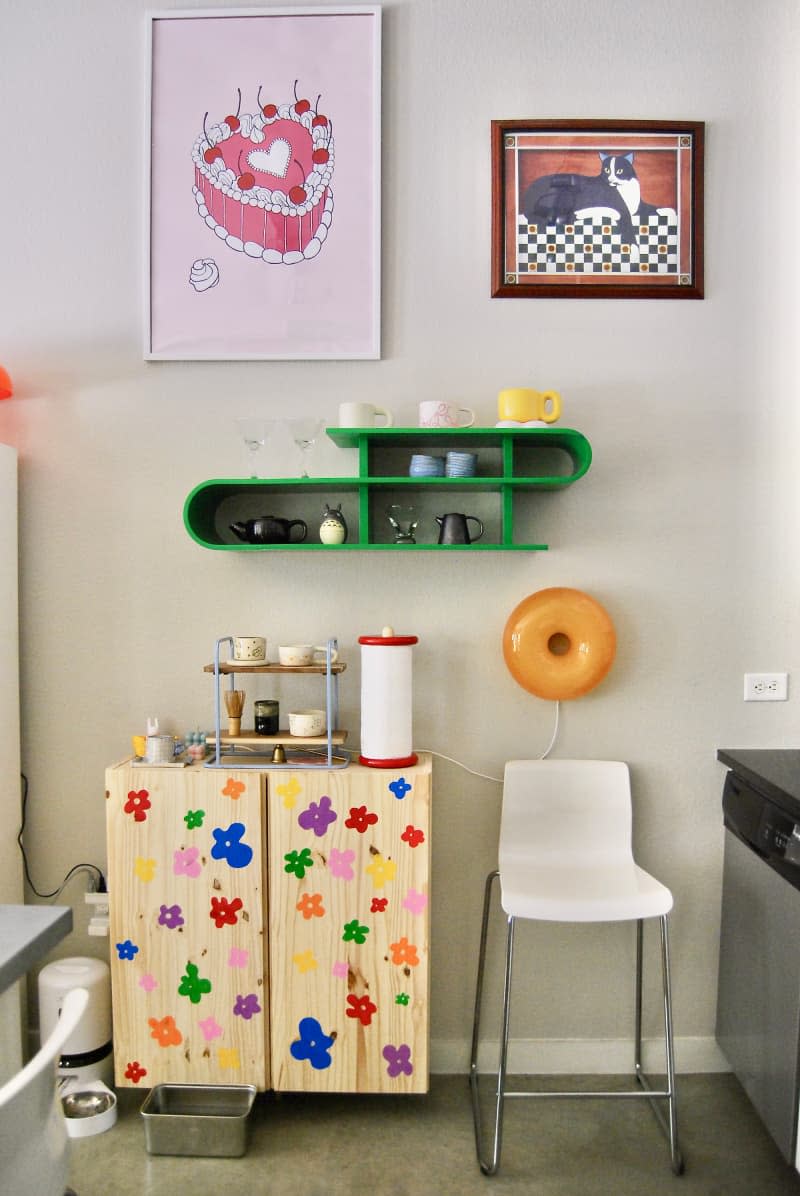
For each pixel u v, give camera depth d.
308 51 2.08
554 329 2.10
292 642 2.14
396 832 1.84
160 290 2.11
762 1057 1.81
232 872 1.86
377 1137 1.89
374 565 2.13
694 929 2.15
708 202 2.10
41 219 2.12
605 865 2.04
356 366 2.11
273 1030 1.88
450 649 2.13
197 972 1.87
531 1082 2.12
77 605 2.15
